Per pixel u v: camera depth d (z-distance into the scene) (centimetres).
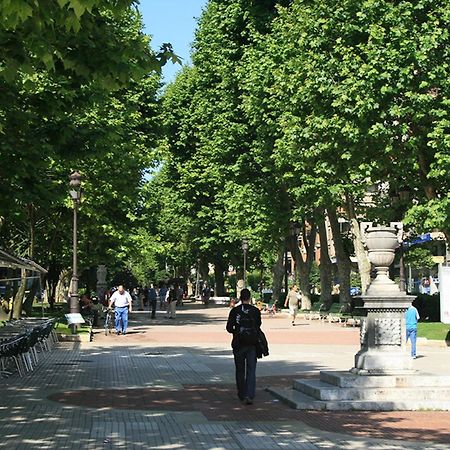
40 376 1836
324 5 3128
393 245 1591
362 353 1531
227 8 4622
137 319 4841
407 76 2791
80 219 3934
